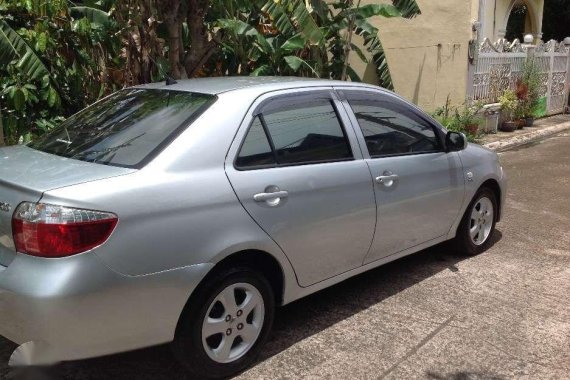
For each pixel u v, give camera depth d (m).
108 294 2.67
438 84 11.98
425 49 12.00
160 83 4.05
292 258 3.49
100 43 7.87
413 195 4.36
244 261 3.31
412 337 3.81
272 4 8.63
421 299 4.42
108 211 2.68
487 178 5.23
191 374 3.30
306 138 3.69
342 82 4.18
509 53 13.27
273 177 3.37
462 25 11.48
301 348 3.64
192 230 2.95
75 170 2.94
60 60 7.58
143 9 7.54
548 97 15.88
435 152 4.70
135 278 2.74
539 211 7.12
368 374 3.36
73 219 2.61
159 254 2.82
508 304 4.36
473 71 11.89
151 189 2.85
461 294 4.53
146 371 3.34
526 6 18.08
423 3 11.82
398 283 4.73
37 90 7.27
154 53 7.77
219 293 3.12
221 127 3.25
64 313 2.57
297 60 8.97
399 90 12.47
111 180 2.80
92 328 2.66
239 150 3.29
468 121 11.49
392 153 4.28
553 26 22.31
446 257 5.35
